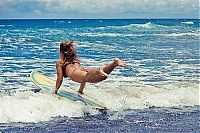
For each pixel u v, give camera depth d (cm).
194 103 838
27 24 6512
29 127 629
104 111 751
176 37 3192
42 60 1473
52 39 2748
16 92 866
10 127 626
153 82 1034
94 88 928
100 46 2166
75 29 4472
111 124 658
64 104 746
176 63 1445
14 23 7106
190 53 1825
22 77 1088
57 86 801
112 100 828
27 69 1234
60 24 6456
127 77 1106
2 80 1036
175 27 5188
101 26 5366
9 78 1070
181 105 819
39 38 2831
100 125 650
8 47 2033
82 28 4741
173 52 1869
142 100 836
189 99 859
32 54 1677
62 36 3128
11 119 667
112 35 3344
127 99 838
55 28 4750
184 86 978
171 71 1238
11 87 942
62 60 809
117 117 708
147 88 943
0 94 841
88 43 2391
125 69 1262
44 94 805
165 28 4906
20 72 1173
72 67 790
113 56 1627
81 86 828
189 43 2528
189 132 612
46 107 724
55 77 1086
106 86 961
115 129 625
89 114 727
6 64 1345
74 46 812
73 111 726
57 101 757
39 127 630
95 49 1950
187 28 4938
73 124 653
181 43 2525
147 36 3269
